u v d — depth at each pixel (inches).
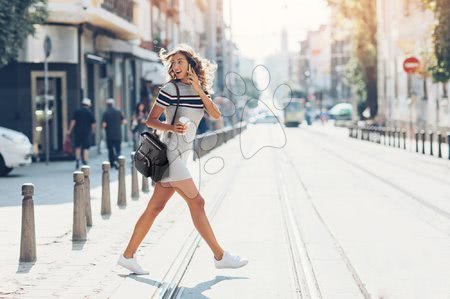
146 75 1865.2
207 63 320.2
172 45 2274.9
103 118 978.1
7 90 1176.8
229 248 396.5
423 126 1683.1
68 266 350.0
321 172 923.4
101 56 1418.6
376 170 934.4
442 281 310.3
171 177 315.3
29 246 361.7
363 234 435.8
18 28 913.5
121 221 495.8
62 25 1202.6
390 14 1948.8
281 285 308.5
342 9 2014.0
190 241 416.5
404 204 581.3
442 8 1056.2
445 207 560.1
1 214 538.0
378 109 2176.4
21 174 906.1
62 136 1206.9
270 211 553.6
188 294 294.7
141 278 321.1
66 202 610.9
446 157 1125.1
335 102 4628.4
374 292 291.6
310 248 393.4
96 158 1229.1
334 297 284.7
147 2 1835.6
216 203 606.9
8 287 307.3
